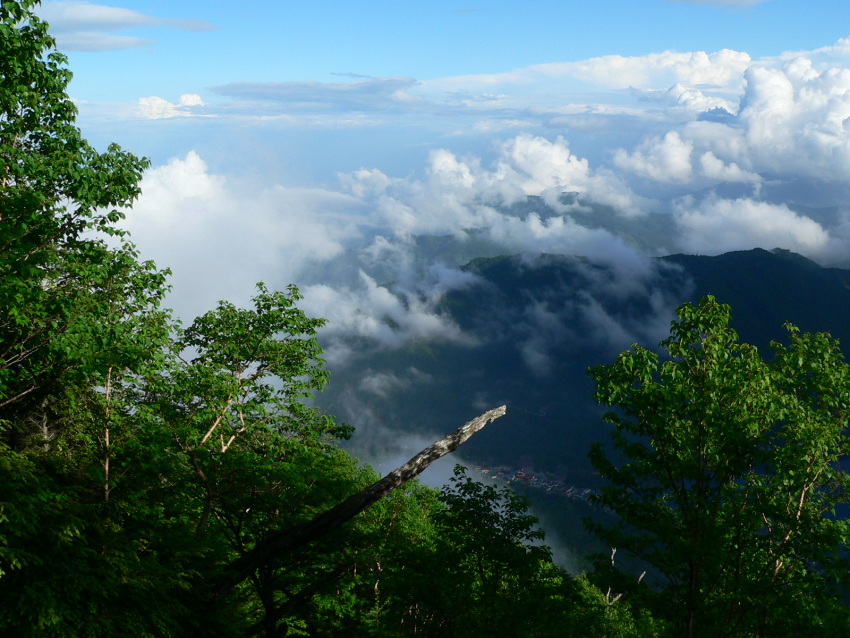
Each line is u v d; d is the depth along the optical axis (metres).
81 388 16.05
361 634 20.77
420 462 12.68
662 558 13.42
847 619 11.49
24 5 15.33
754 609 13.05
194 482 16.95
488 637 14.52
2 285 12.86
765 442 13.64
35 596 9.15
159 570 11.53
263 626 15.89
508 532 15.92
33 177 15.65
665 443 13.99
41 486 10.31
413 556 16.62
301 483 18.08
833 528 12.53
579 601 15.85
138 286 17.30
